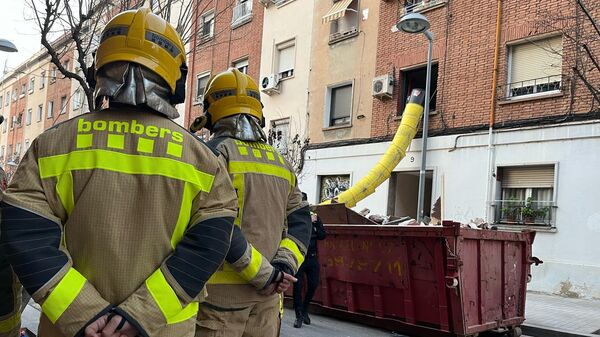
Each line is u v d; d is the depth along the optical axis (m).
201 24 10.27
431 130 13.73
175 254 1.84
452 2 13.74
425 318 6.77
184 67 2.12
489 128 12.55
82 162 1.79
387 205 14.62
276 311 2.95
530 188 11.88
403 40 14.89
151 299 1.74
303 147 16.45
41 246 1.68
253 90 3.07
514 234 7.38
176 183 1.86
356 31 16.23
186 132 2.01
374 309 7.41
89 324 1.66
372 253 7.34
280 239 2.93
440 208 9.41
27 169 1.79
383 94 14.91
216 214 1.94
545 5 11.84
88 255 1.76
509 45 12.62
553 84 11.74
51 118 35.06
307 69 17.77
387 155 13.79
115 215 1.77
